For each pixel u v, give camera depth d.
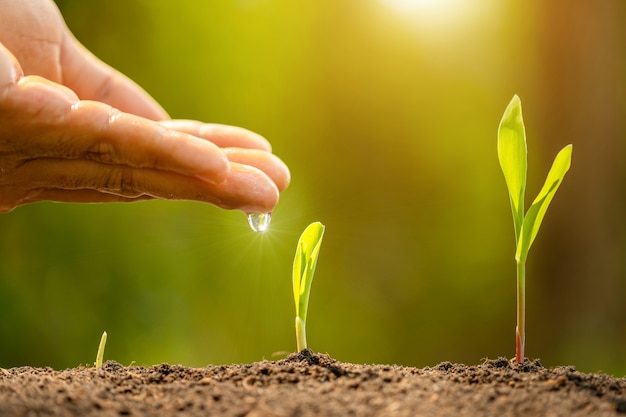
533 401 0.57
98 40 1.72
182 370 0.62
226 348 1.63
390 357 1.81
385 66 1.93
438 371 0.62
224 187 0.68
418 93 1.92
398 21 1.89
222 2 1.78
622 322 1.42
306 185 1.91
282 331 1.68
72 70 0.83
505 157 0.64
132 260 1.59
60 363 1.51
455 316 1.83
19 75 0.66
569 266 1.43
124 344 1.55
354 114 1.94
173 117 1.79
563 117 1.44
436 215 1.91
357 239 1.90
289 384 0.59
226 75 1.81
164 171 0.67
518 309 0.64
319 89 1.93
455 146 1.92
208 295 1.64
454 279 1.86
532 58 1.47
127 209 1.59
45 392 0.58
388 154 1.95
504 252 1.83
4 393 0.58
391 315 1.84
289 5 1.85
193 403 0.57
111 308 1.57
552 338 1.45
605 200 1.42
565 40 1.43
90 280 1.57
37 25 0.81
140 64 1.76
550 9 1.44
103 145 0.66
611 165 1.42
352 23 1.91
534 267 1.48
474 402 0.57
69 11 1.70
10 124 0.65
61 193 0.75
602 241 1.42
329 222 1.89
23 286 1.52
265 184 0.69
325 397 0.57
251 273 1.67
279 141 1.89
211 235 1.64
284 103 1.89
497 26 1.63
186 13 1.76
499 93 1.80
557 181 0.63
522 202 0.64
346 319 1.82
